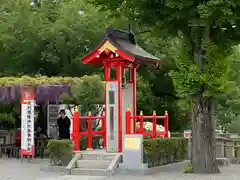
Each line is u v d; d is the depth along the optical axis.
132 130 17.69
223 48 15.34
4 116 29.11
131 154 15.69
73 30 25.05
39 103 25.94
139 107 28.42
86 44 25.66
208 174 15.42
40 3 27.36
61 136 22.75
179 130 30.47
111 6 15.35
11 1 26.55
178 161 19.50
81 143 19.08
